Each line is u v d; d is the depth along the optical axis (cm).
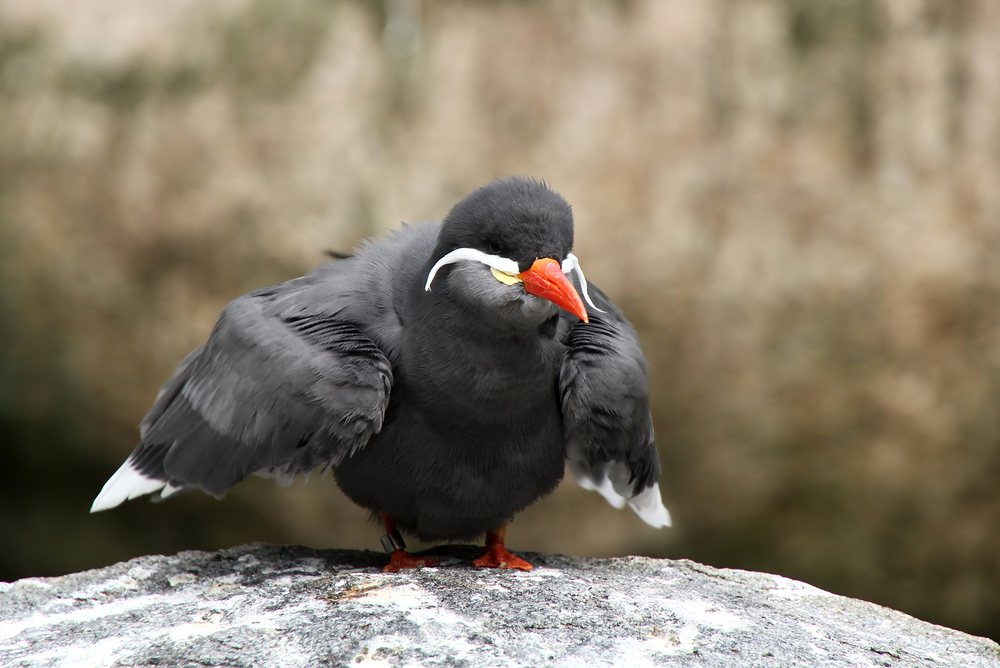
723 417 1304
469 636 627
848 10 1304
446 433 719
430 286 707
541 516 1357
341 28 1340
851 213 1285
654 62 1316
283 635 627
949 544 1309
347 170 1316
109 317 1338
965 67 1288
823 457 1305
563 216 695
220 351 750
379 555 838
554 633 638
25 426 1375
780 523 1333
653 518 878
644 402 765
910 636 716
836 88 1302
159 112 1331
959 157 1282
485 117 1324
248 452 707
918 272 1271
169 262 1333
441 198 1311
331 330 726
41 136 1333
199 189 1322
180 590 754
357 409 688
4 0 1348
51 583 765
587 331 766
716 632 661
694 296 1288
